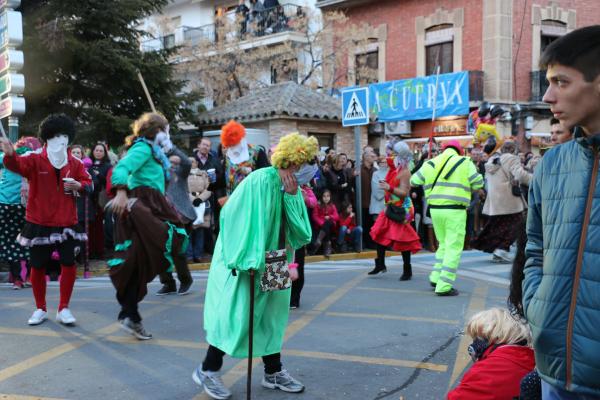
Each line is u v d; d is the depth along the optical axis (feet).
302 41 83.30
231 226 11.87
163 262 16.51
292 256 12.92
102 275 29.84
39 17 45.44
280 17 86.17
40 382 13.74
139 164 16.37
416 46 71.51
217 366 12.67
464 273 28.48
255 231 11.72
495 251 31.94
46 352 15.89
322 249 36.27
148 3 49.52
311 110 49.14
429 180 23.45
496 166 30.68
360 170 36.76
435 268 23.97
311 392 13.07
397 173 25.71
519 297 9.11
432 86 65.21
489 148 31.27
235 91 77.87
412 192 38.37
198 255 32.40
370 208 38.09
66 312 18.56
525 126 64.80
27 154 17.88
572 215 6.37
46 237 18.13
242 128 15.90
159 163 17.24
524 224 8.96
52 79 46.85
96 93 48.52
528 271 7.16
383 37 74.59
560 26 67.92
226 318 12.10
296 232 12.37
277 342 12.65
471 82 64.13
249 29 88.89
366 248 38.78
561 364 6.32
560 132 11.90
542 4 66.39
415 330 17.87
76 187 18.16
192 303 21.70
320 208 35.24
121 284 16.38
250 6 90.99
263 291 11.95
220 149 33.65
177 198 24.49
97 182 31.86
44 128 17.95
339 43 76.79
